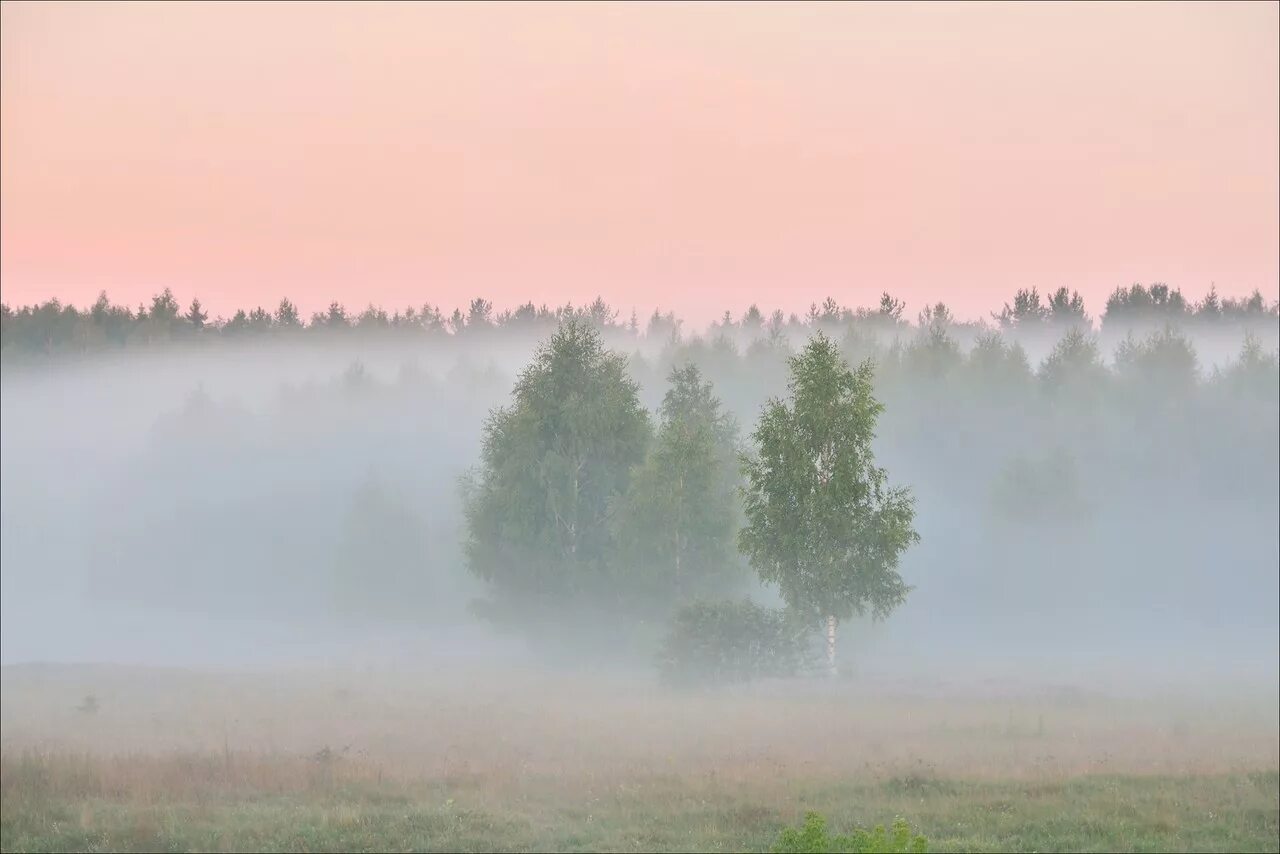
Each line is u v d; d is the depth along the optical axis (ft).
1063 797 125.59
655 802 123.54
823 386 303.07
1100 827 111.96
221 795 129.49
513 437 395.75
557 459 388.37
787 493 300.81
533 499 390.63
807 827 59.57
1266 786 132.67
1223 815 118.32
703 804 122.11
